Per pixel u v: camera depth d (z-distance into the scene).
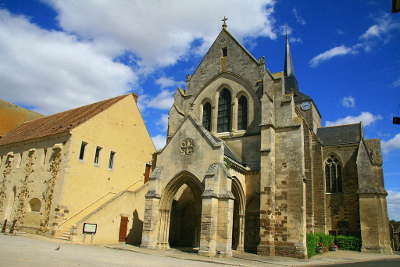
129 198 29.86
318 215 34.34
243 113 31.78
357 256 27.84
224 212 21.72
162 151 26.34
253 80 31.53
